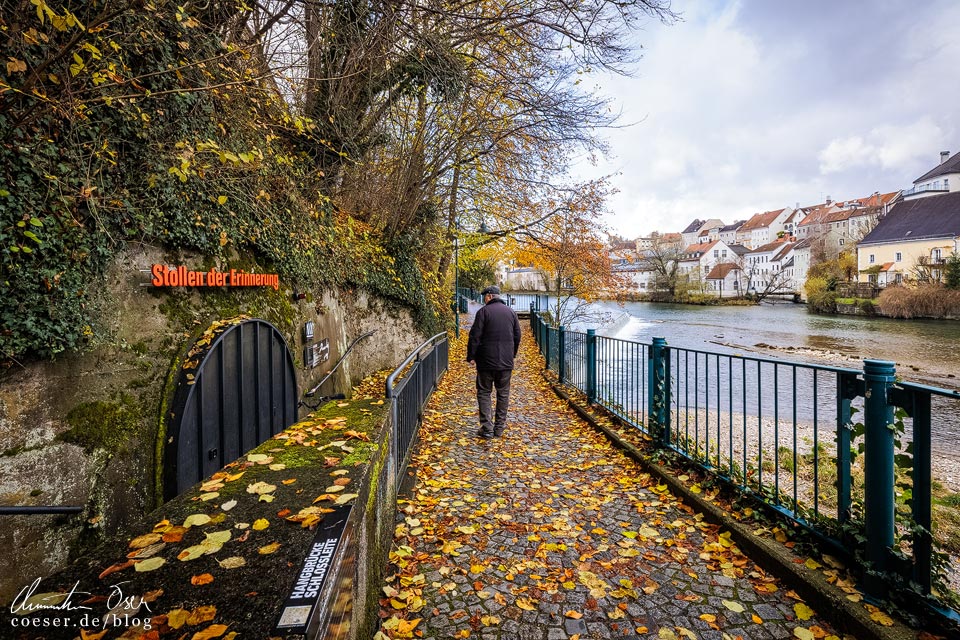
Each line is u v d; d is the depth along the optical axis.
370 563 2.11
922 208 61.62
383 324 11.27
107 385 3.20
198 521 1.59
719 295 76.88
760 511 3.16
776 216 110.88
